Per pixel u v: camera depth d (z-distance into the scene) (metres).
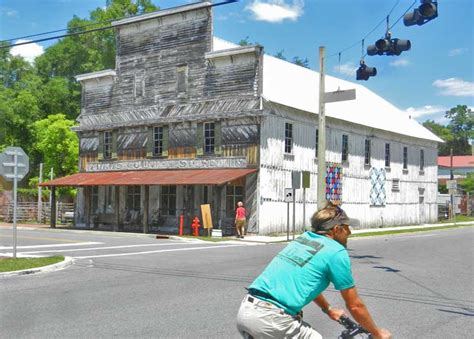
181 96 31.73
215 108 30.19
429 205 46.66
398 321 8.23
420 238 27.44
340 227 4.12
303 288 3.88
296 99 31.39
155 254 17.80
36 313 8.59
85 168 36.62
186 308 8.96
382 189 39.75
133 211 33.34
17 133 55.78
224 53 29.67
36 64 60.47
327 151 33.69
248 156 28.59
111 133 35.25
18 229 33.00
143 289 10.80
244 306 3.97
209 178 27.62
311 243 4.02
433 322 8.20
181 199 31.38
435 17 11.20
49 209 41.69
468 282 12.17
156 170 32.50
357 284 11.67
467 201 60.12
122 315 8.44
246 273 13.11
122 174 33.28
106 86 35.69
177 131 31.73
